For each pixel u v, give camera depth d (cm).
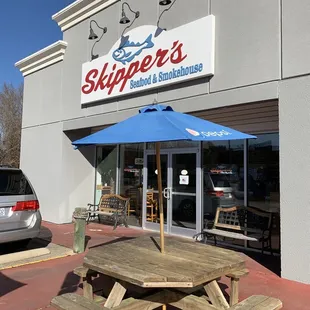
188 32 709
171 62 741
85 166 1125
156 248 437
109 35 933
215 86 668
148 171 964
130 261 377
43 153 1147
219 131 392
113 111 903
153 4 809
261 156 748
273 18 582
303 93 535
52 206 1084
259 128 750
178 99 739
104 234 897
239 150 784
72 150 1093
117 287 367
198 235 741
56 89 1111
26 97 1261
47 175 1118
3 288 507
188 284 319
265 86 585
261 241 663
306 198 522
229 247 766
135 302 373
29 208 673
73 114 1034
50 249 725
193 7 718
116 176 1083
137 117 409
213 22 670
